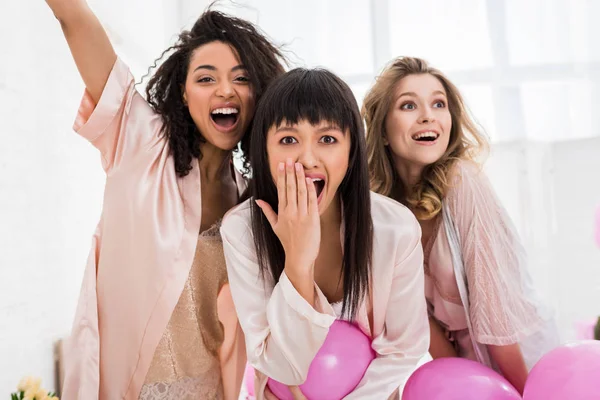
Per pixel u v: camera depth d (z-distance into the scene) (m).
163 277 1.21
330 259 1.18
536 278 2.88
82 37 1.18
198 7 3.18
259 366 1.06
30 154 1.95
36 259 1.96
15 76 1.87
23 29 1.94
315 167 1.01
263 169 1.07
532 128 2.97
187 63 1.29
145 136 1.26
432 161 1.46
